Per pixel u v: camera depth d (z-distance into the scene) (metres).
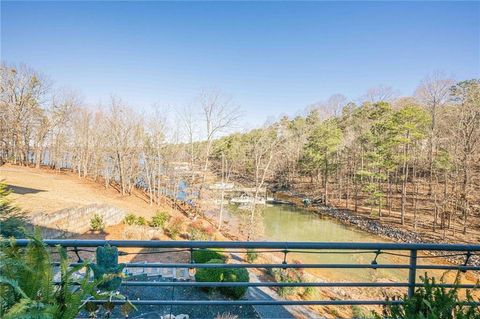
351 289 13.38
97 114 35.31
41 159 42.19
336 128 39.78
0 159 33.34
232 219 28.16
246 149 40.09
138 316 5.21
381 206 30.03
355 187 34.38
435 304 1.92
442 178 28.41
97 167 35.81
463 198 23.39
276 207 34.94
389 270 16.42
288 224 28.03
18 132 33.97
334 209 33.09
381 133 30.03
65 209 14.45
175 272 8.35
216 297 7.72
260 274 12.66
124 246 2.03
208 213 30.16
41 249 1.39
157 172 33.19
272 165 33.75
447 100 28.42
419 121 27.61
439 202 26.48
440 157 25.53
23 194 18.28
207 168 30.36
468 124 23.30
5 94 31.89
